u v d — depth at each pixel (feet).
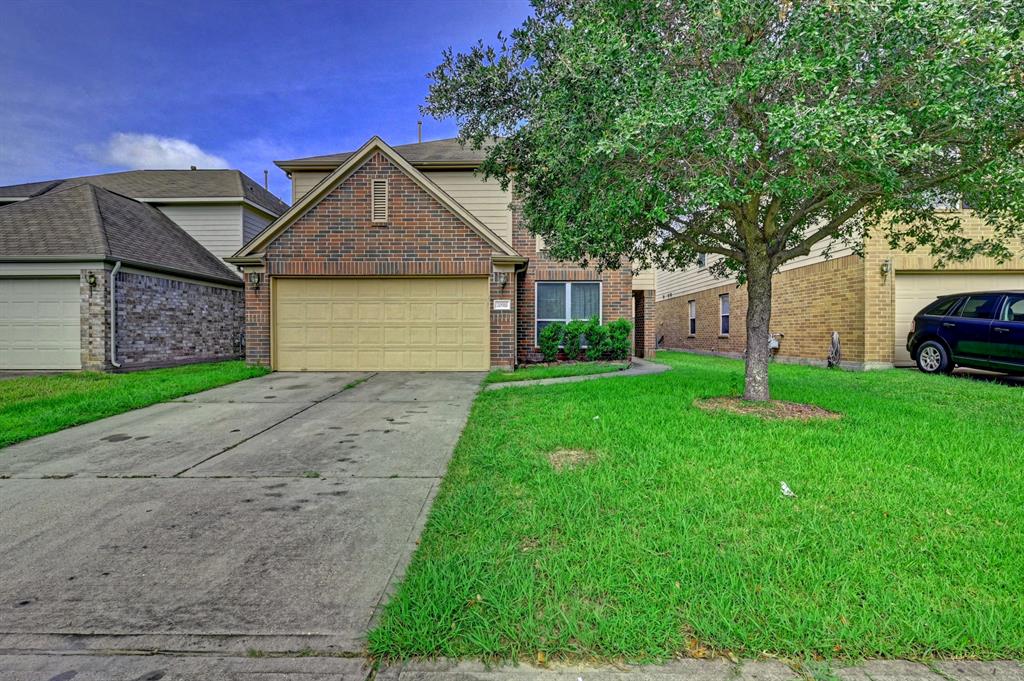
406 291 36.09
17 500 12.07
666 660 6.54
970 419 18.83
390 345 36.06
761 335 22.13
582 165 18.22
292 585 8.27
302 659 6.61
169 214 55.83
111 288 36.63
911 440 15.80
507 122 22.41
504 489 12.05
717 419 18.65
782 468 13.20
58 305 36.73
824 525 9.89
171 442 17.31
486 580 8.11
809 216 23.04
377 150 35.32
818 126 14.11
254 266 35.78
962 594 7.71
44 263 36.01
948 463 13.56
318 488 12.78
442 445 16.72
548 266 43.47
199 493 12.48
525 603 7.54
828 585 7.94
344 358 36.04
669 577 8.13
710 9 15.60
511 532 9.78
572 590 7.87
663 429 17.16
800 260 44.45
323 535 10.09
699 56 17.48
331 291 36.06
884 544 9.14
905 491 11.56
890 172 15.05
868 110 14.48
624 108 16.49
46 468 14.53
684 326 70.18
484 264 35.45
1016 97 14.26
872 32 14.65
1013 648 6.65
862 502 10.94
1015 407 21.06
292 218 35.37
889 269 35.81
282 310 36.01
